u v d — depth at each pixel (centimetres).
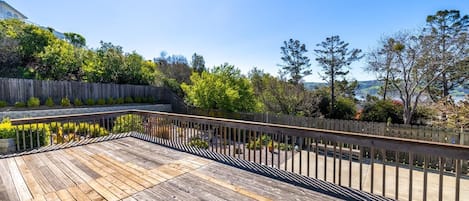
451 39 1080
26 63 1300
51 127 546
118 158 378
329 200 236
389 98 1381
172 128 490
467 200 395
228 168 331
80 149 432
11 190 256
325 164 282
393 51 1202
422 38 1134
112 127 675
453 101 774
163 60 2795
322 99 1634
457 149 190
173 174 308
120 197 241
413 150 215
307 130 289
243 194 249
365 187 447
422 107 1195
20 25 1402
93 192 253
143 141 500
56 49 1295
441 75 1140
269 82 1602
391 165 605
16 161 357
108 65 1416
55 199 236
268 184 276
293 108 1506
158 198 239
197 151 415
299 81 1812
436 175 525
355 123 853
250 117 1117
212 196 244
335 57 1680
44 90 1023
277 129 319
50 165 340
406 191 430
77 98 1127
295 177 294
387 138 231
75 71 1373
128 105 1274
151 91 1480
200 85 1241
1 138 429
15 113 820
